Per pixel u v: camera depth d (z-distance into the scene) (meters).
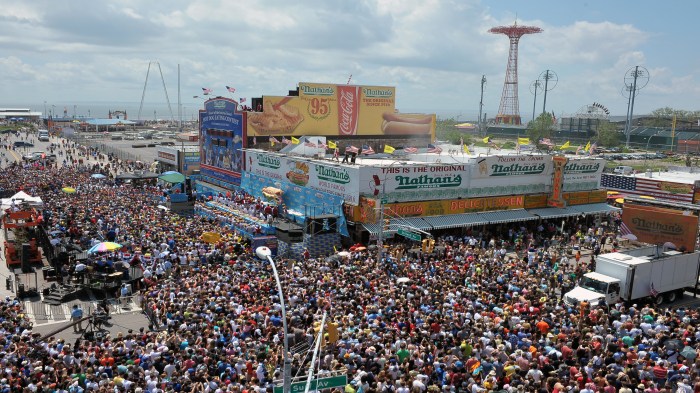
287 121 70.31
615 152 155.12
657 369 21.58
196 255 39.69
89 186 70.62
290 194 58.09
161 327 27.66
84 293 37.19
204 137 77.12
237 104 68.75
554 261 43.69
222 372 20.52
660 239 41.16
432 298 29.06
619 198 67.25
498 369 20.94
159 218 51.78
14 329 25.81
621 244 50.56
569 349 22.77
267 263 37.59
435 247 44.16
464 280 35.19
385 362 20.44
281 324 25.47
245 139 67.56
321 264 37.72
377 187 49.72
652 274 36.94
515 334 25.09
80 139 157.88
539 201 60.19
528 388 18.47
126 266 38.50
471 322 25.86
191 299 28.88
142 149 140.38
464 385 20.00
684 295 41.38
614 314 30.47
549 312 28.77
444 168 52.97
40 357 22.34
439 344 22.36
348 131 74.94
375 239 48.62
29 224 44.72
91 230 46.09
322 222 48.47
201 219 54.84
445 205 53.53
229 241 44.38
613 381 19.66
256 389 18.45
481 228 56.25
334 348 21.64
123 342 23.55
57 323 32.38
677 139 174.38
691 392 19.77
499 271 37.06
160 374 20.98
